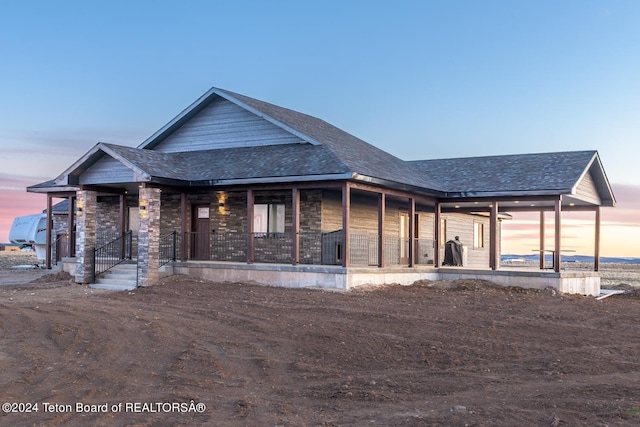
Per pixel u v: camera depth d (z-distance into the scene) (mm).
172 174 22125
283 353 11961
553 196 23453
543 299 20234
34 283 24016
